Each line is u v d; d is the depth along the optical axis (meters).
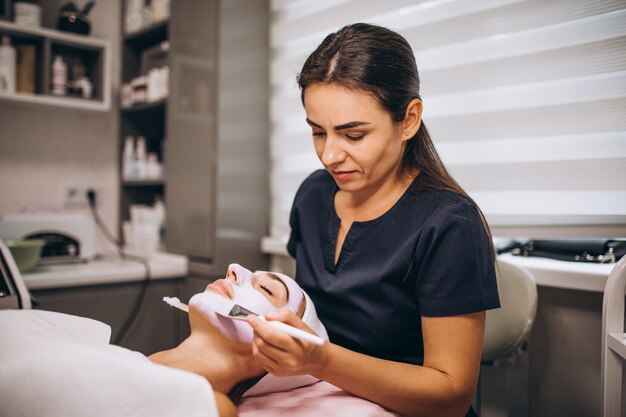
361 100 0.75
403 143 0.88
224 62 1.96
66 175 2.39
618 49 1.24
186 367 0.69
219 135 1.94
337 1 1.86
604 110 1.26
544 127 1.36
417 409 0.72
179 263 2.06
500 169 1.45
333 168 0.79
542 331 1.41
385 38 0.81
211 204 1.97
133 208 2.37
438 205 0.84
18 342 0.67
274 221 2.13
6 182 2.23
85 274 1.79
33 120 2.29
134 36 2.42
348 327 0.89
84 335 0.77
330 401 0.73
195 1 2.03
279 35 2.08
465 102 1.50
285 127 2.07
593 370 1.31
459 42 1.51
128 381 0.56
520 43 1.39
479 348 0.79
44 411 0.59
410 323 0.86
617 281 0.87
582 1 1.28
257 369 0.73
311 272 0.97
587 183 1.30
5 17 2.01
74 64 2.25
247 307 0.73
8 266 1.20
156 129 2.62
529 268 1.35
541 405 1.42
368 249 0.89
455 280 0.78
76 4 2.39
